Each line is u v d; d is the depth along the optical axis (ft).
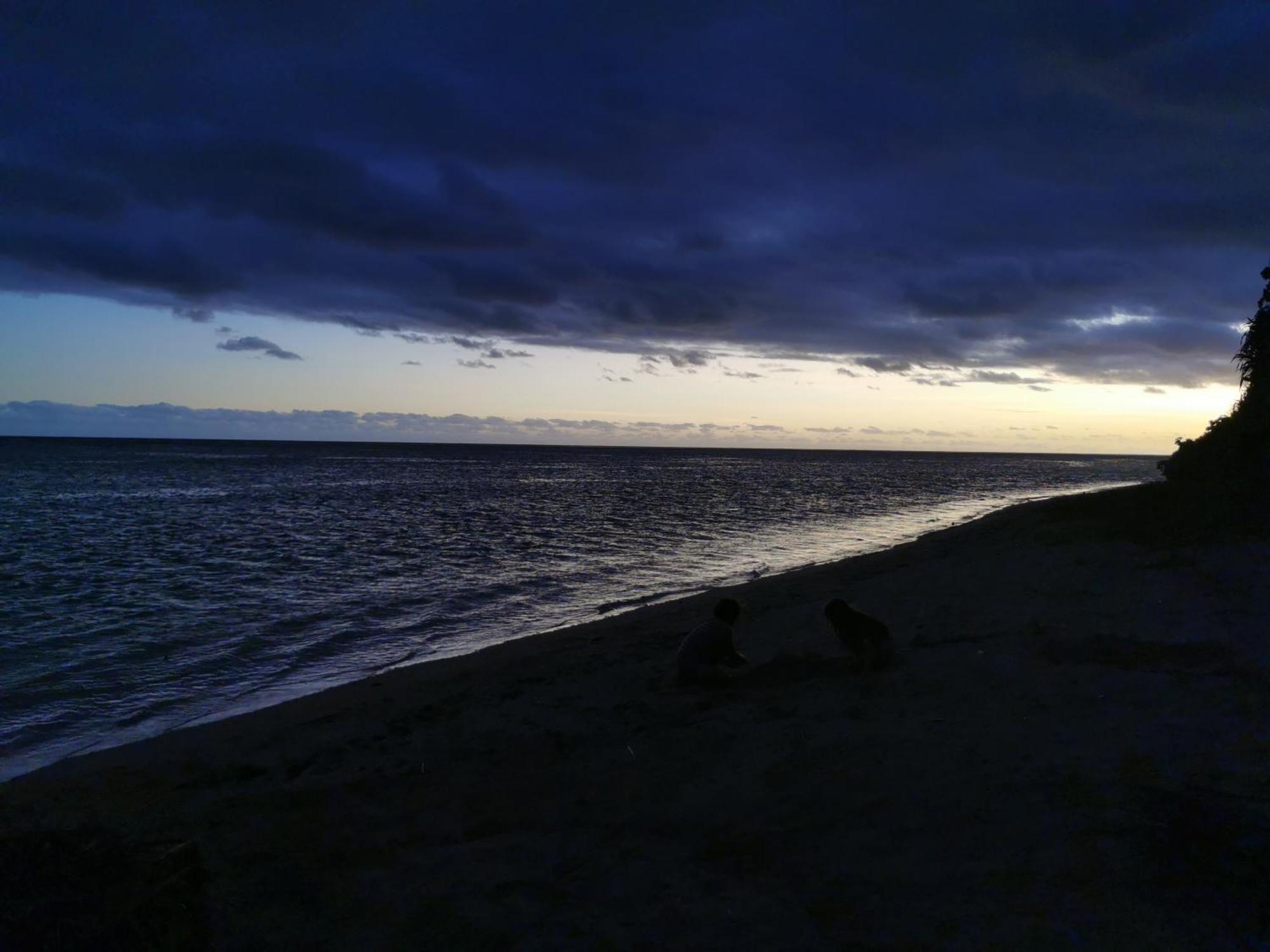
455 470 303.68
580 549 80.64
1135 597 34.01
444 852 14.65
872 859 13.17
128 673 35.17
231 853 14.90
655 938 11.28
